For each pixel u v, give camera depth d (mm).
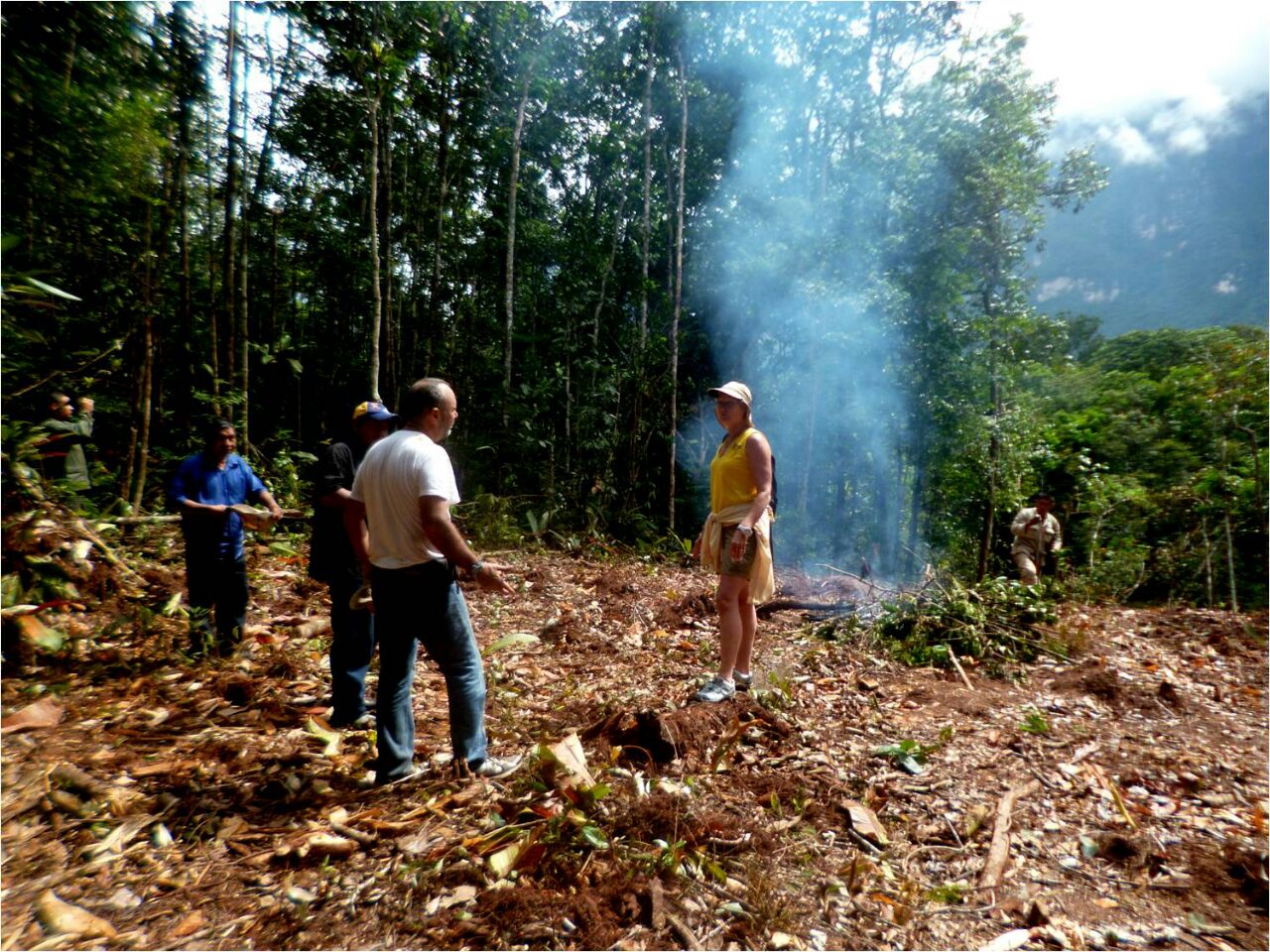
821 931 2043
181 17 5758
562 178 15375
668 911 2027
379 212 12555
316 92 10469
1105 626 6043
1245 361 11539
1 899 1936
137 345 6883
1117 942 2090
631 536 10617
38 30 3607
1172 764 3320
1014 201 11711
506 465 10812
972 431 11359
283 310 13047
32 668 3527
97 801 2412
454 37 10688
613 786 2645
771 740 3293
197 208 8766
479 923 1925
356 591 3205
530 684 3979
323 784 2643
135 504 6543
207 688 3551
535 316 13586
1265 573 10180
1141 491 11539
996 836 2580
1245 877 2402
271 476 8086
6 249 3645
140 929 1858
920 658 4828
